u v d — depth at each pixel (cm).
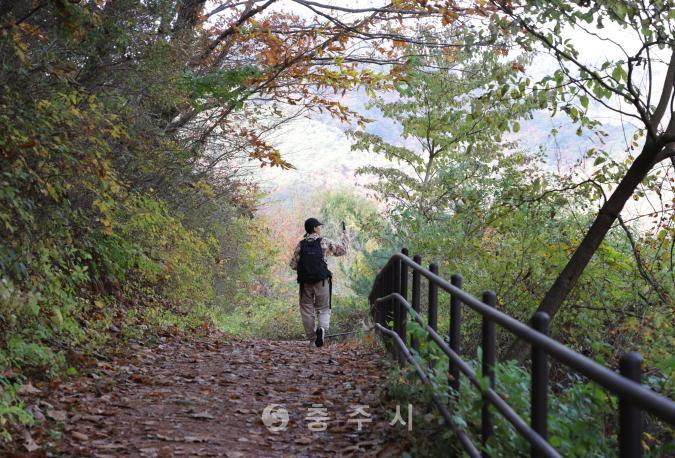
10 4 816
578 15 761
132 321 1045
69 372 675
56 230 745
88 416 562
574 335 891
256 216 2614
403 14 1409
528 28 823
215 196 1582
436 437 466
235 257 2044
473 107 954
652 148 799
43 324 727
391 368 696
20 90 702
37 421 527
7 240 667
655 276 928
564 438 370
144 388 696
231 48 1523
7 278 623
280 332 2391
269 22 1428
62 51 894
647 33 746
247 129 1452
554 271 982
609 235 1047
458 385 487
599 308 901
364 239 2000
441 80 1781
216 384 743
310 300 1170
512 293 1013
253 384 750
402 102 1850
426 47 1484
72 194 893
